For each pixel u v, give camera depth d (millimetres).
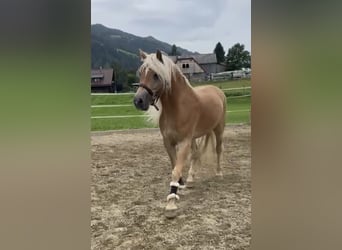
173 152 2125
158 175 2475
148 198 2150
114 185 2289
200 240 1691
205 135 2473
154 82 1876
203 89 2271
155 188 2277
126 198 2135
